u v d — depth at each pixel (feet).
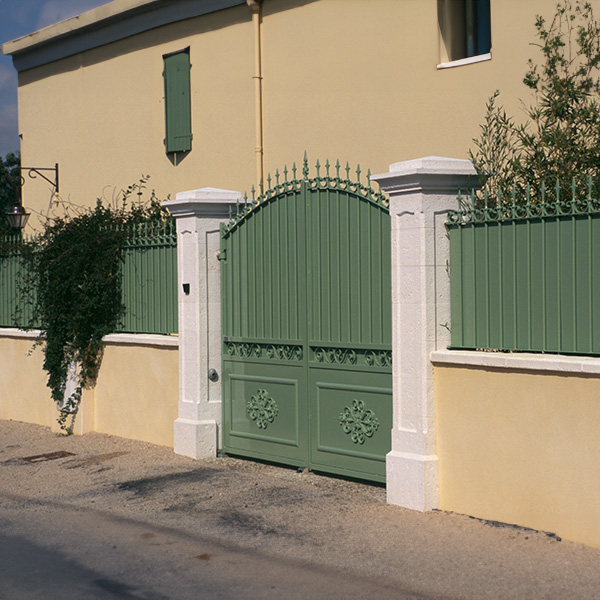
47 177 52.29
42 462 31.42
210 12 40.65
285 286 27.63
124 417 34.24
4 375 42.14
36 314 38.42
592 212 19.38
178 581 18.52
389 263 24.18
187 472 28.14
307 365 26.91
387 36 33.04
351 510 22.95
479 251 21.84
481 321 21.88
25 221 47.93
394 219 23.04
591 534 19.19
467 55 32.40
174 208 30.48
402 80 32.58
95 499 25.79
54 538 22.07
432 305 22.41
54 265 35.68
